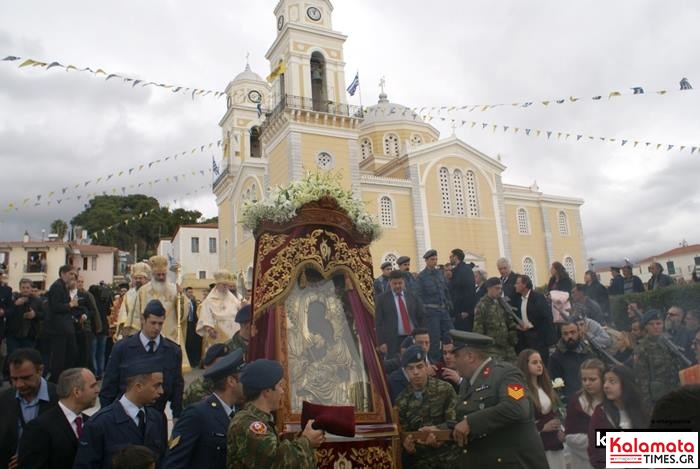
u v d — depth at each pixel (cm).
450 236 4022
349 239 625
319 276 614
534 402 669
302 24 3631
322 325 591
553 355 855
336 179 667
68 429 499
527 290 973
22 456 482
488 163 4347
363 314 602
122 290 1336
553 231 4656
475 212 4200
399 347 993
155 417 510
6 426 556
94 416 485
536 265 4500
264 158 4047
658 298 1553
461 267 1259
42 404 584
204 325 898
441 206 4062
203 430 462
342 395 560
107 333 1270
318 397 550
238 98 4509
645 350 789
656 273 1706
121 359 641
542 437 677
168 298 892
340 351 582
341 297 611
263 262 593
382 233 655
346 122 3588
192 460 458
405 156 4062
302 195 598
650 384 772
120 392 633
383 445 541
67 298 1041
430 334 1117
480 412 496
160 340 671
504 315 940
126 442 475
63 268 1061
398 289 1020
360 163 4684
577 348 845
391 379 691
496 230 4225
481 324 936
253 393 436
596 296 1362
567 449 706
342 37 3741
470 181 4244
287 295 580
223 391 493
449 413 592
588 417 631
